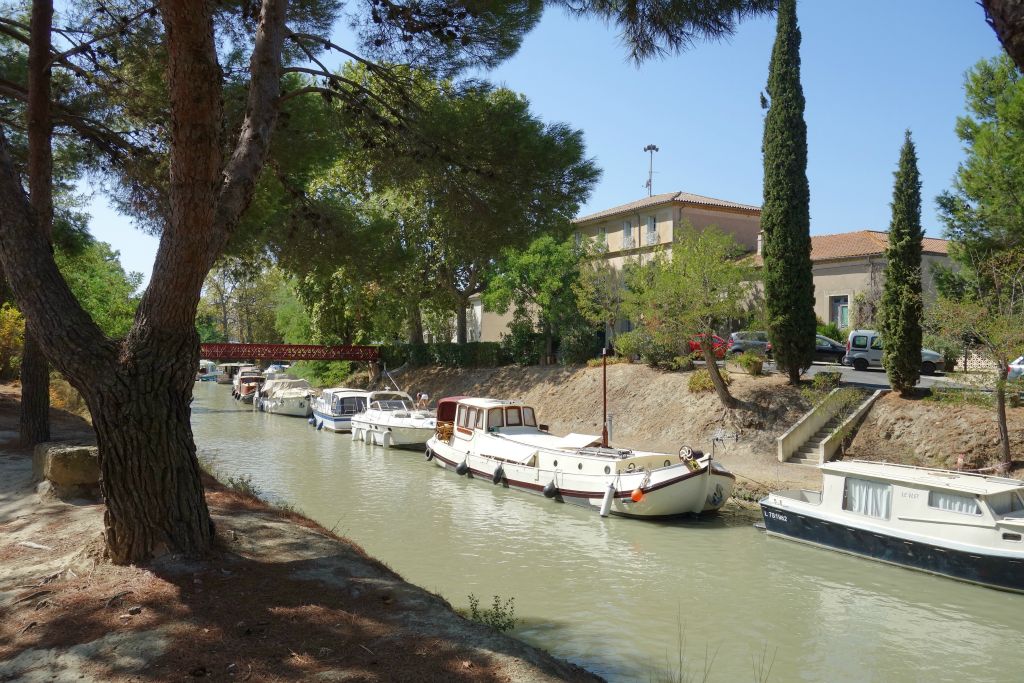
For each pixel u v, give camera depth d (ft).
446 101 38.52
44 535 29.40
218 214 25.96
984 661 33.40
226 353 150.71
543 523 58.95
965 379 62.13
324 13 40.83
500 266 130.41
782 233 86.79
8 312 99.45
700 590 42.80
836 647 34.73
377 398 121.39
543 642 34.47
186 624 21.06
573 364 120.16
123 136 47.01
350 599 24.13
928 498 46.88
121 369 24.66
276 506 41.39
